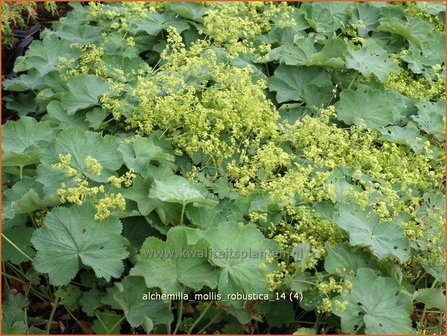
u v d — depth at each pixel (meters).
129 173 0.73
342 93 0.97
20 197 0.73
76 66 0.99
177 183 0.74
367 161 0.87
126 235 0.74
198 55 0.99
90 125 0.88
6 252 0.71
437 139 0.97
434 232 0.74
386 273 0.71
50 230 0.67
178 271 0.66
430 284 0.77
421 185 0.86
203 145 0.83
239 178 0.83
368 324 0.64
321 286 0.66
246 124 0.87
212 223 0.73
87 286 0.71
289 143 0.91
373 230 0.71
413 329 0.70
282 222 0.74
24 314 0.69
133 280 0.67
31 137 0.80
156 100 0.87
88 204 0.68
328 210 0.76
